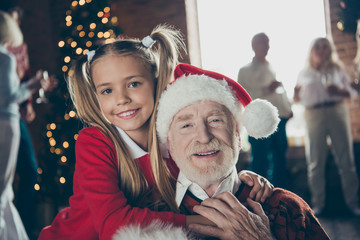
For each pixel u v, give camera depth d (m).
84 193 1.07
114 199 1.04
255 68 3.47
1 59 2.10
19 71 3.12
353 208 3.60
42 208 3.14
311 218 1.03
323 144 3.63
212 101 1.01
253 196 1.06
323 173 3.64
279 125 3.48
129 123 1.14
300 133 4.39
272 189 1.09
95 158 1.11
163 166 1.10
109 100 1.14
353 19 3.56
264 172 3.50
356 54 4.03
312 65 3.63
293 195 1.08
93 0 3.35
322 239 1.01
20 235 2.05
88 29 3.33
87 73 1.23
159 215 0.98
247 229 0.94
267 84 3.45
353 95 3.58
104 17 3.42
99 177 1.07
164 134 1.07
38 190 3.37
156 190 1.12
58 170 3.32
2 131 2.04
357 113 4.07
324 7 4.24
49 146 3.37
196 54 4.36
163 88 1.16
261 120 1.04
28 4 4.44
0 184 2.00
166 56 1.19
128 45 1.18
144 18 4.23
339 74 3.59
